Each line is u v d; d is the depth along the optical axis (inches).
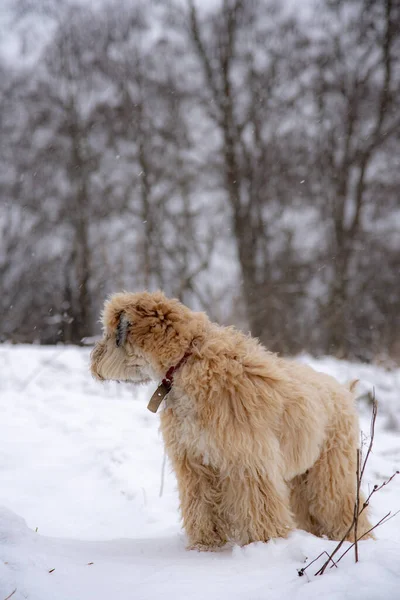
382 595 99.5
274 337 657.6
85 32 851.4
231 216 820.0
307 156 823.7
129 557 140.2
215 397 147.2
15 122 862.5
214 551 150.1
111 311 163.8
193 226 815.1
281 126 828.6
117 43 840.3
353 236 822.5
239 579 115.7
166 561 135.5
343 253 801.6
